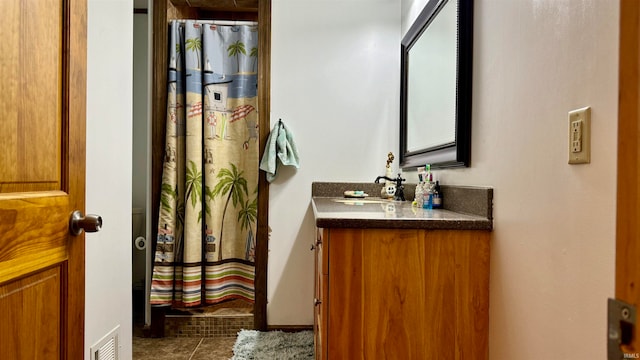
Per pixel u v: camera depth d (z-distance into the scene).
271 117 2.41
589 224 0.75
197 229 2.36
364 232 1.11
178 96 2.42
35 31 0.79
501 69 1.13
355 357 1.11
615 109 0.69
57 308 0.88
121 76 1.39
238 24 2.44
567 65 0.83
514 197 1.04
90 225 0.94
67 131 0.91
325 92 2.44
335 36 2.45
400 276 1.12
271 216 2.40
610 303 0.44
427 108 1.87
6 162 0.71
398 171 2.45
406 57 2.29
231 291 2.48
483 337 1.13
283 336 2.29
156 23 2.36
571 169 0.81
